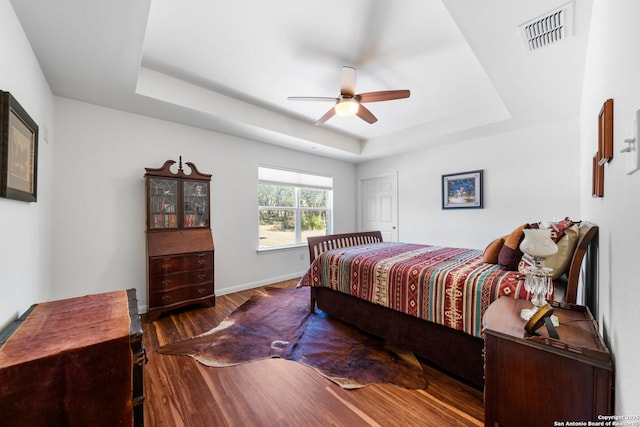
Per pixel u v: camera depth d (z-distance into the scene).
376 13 1.79
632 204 0.76
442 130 3.81
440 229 4.39
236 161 3.82
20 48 1.55
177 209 3.06
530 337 0.96
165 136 3.17
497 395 1.03
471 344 1.70
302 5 1.72
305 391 1.66
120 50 1.84
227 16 1.81
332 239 3.51
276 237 4.40
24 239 1.62
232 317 2.83
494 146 3.79
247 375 1.82
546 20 1.57
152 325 2.64
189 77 2.67
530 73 2.15
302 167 4.70
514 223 3.62
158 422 1.41
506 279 1.64
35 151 1.73
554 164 3.30
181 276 2.95
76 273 2.61
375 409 1.50
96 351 0.98
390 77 2.65
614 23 1.02
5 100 1.23
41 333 1.06
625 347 0.77
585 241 1.41
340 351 2.14
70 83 2.28
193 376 1.81
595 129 1.62
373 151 4.77
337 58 2.32
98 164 2.74
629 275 0.77
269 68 2.49
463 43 2.12
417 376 1.81
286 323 2.68
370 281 2.29
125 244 2.90
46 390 0.90
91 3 1.42
